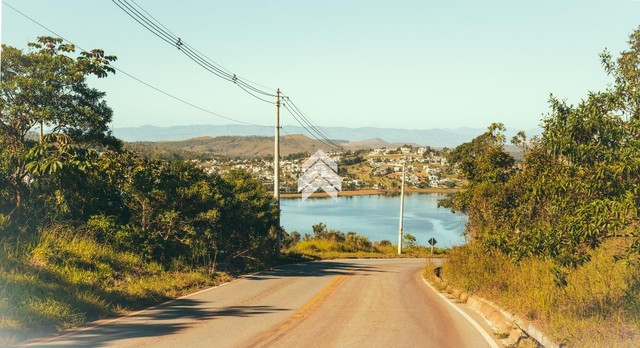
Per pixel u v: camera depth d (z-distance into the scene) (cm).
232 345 762
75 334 806
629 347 677
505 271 1438
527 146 1711
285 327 930
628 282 906
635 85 778
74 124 1819
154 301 1237
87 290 1096
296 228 12450
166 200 1891
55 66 1780
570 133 806
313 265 3180
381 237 10725
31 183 1554
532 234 912
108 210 1819
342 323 992
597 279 1022
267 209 2827
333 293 1548
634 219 766
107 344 737
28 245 1238
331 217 15788
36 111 1670
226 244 2350
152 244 1755
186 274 1702
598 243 839
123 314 1031
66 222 1571
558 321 833
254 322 975
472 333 927
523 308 1015
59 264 1234
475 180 3086
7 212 1509
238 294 1439
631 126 756
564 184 830
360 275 2411
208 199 2047
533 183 973
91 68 1864
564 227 830
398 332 912
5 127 1684
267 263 2789
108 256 1481
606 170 741
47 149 1406
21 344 721
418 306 1292
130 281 1362
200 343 767
